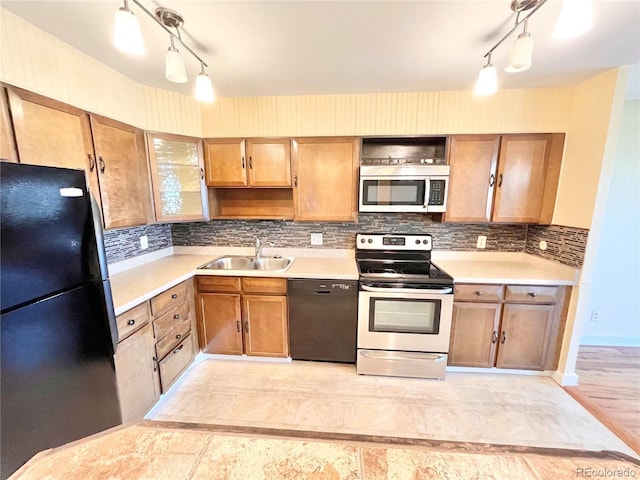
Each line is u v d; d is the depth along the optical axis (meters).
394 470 0.51
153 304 1.83
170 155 2.34
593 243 2.00
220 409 1.92
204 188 2.50
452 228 2.69
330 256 2.80
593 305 2.70
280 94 2.34
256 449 0.56
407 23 1.36
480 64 1.79
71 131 1.54
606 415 1.88
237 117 2.41
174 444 0.57
